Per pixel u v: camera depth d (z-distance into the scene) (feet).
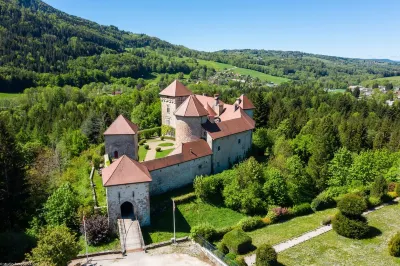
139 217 153.17
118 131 195.72
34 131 320.29
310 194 203.00
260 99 336.08
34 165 228.63
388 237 140.87
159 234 149.18
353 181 202.49
